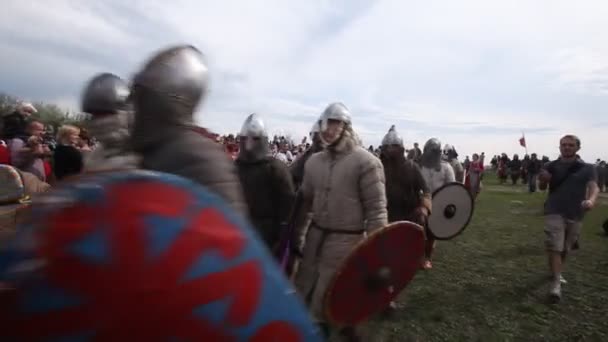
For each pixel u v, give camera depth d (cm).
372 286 170
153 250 51
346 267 162
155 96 111
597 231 835
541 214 1096
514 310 380
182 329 51
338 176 251
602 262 564
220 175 106
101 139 183
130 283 49
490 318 361
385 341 314
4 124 405
